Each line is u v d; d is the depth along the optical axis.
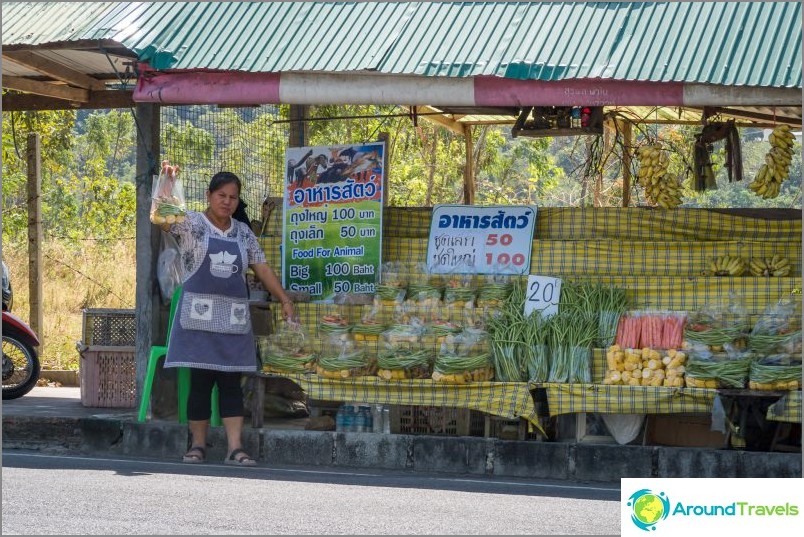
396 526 6.15
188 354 8.37
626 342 8.66
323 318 9.21
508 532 6.06
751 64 8.40
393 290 9.44
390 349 8.81
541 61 8.70
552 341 8.69
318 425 9.19
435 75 8.75
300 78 9.16
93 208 24.50
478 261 9.77
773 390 8.05
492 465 8.35
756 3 8.94
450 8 9.47
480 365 8.65
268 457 8.78
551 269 9.67
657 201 9.82
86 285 19.75
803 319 7.75
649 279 9.38
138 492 7.03
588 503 7.07
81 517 6.21
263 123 11.59
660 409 8.27
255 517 6.31
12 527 5.93
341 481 7.79
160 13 9.66
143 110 9.84
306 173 10.10
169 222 8.27
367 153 9.95
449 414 8.92
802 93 8.12
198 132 10.62
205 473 7.97
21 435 9.44
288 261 10.09
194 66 9.18
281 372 9.00
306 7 9.69
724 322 8.62
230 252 8.48
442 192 20.66
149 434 9.00
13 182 20.92
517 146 21.34
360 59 9.02
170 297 9.91
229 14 9.68
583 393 8.40
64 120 20.28
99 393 10.34
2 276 11.35
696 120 14.09
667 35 8.80
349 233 9.93
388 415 8.90
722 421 8.13
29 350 11.28
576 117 9.75
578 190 25.12
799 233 9.38
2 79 10.91
